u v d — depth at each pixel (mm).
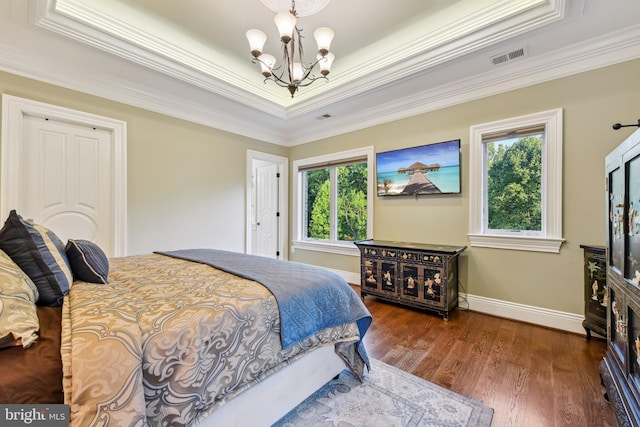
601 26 2076
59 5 2160
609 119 2260
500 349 2131
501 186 2850
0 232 1139
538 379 1739
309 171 4801
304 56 2953
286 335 1293
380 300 3365
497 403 1525
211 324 1045
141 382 820
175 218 3504
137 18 2387
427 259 2822
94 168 2891
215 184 3924
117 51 2449
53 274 1183
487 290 2869
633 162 1229
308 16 2320
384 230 3674
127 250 3072
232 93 3369
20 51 2395
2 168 2363
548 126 2510
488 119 2832
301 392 1433
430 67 2643
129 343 839
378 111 3656
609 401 1445
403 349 2143
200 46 2801
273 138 4719
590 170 2338
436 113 3193
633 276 1219
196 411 970
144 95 3170
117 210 2992
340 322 1600
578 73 2379
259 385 1226
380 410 1472
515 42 2264
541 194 2629
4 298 883
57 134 2682
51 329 945
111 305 1054
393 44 2754
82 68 2695
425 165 3227
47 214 2625
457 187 3006
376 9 2266
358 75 3256
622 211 1341
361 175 4047
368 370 1786
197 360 974
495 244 2799
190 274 1642
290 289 1428
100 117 2873
